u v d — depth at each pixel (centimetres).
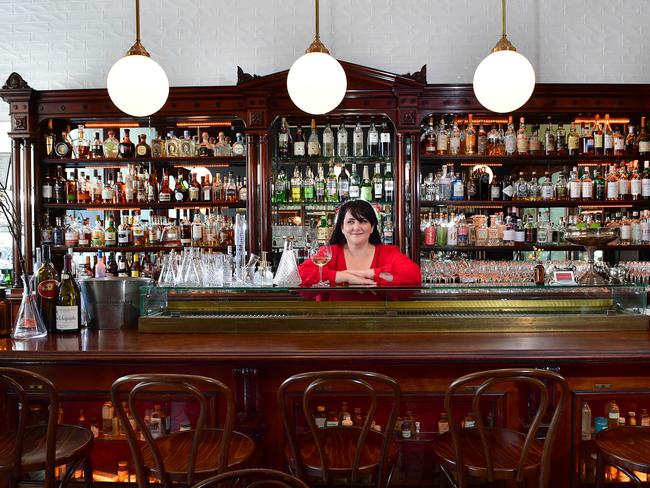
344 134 423
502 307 234
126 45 460
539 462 168
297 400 207
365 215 301
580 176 433
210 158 409
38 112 407
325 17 455
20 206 411
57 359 195
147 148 417
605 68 450
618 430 195
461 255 434
